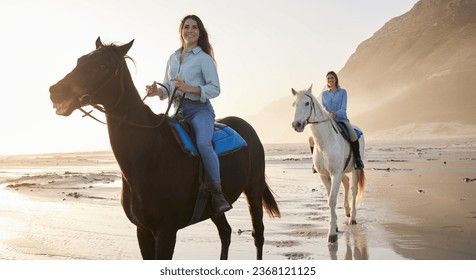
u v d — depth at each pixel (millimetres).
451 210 11086
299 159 39469
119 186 18719
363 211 11680
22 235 9109
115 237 8977
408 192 14586
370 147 66000
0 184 20594
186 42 5750
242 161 6090
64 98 4539
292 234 9188
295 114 9344
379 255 7531
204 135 5410
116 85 4801
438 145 64875
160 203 5031
